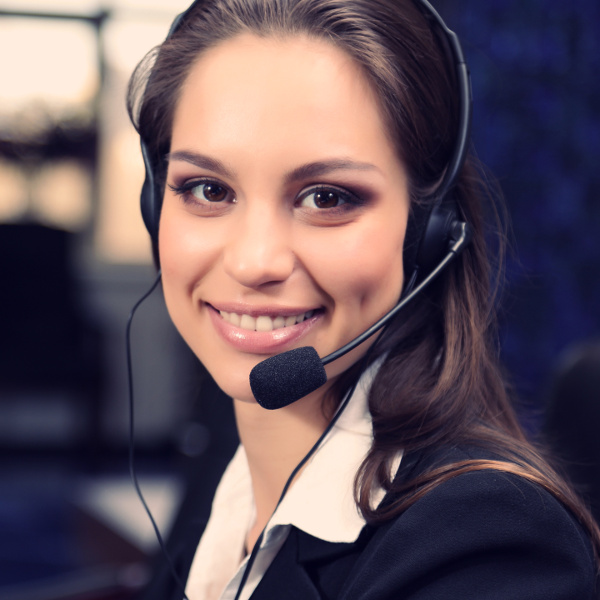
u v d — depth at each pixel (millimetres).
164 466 4387
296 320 732
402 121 733
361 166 705
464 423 772
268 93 697
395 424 777
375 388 801
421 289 750
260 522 885
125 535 2643
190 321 785
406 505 693
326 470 782
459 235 782
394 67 729
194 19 789
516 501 652
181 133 760
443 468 699
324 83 701
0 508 3760
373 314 740
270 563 797
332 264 703
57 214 4656
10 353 4207
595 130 2385
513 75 2369
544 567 646
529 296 2408
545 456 947
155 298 4617
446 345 815
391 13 748
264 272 694
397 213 744
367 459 753
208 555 930
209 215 745
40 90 4570
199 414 1464
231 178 711
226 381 757
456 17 2340
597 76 2369
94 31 4559
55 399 4570
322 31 717
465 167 870
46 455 4500
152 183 873
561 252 2414
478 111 2367
